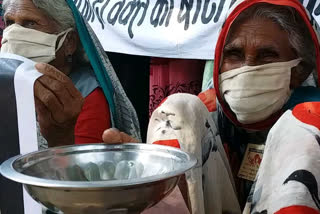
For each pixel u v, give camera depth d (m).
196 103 0.99
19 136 0.76
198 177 0.91
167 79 2.04
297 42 1.00
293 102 1.03
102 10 2.28
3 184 0.75
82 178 0.65
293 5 0.97
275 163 0.74
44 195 0.50
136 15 2.12
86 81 1.39
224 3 1.76
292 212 0.64
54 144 0.91
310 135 0.71
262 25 0.98
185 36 1.89
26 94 0.77
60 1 1.34
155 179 0.49
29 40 1.32
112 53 2.33
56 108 0.84
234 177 1.11
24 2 1.31
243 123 1.05
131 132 1.52
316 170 0.67
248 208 0.80
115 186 0.47
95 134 1.31
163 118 0.98
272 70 0.99
